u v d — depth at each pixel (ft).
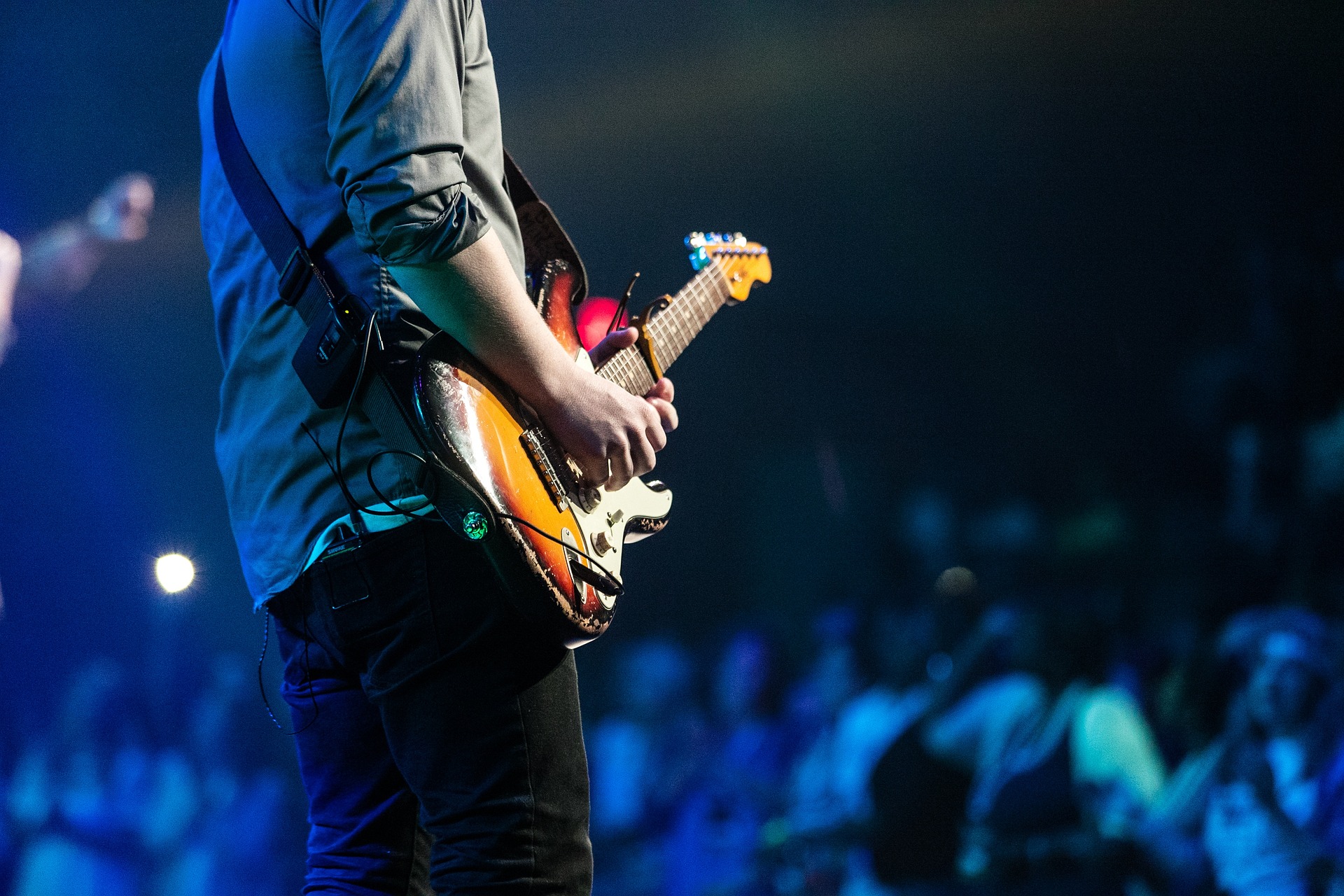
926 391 27.30
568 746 3.59
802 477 26.99
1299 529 21.45
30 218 20.22
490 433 3.44
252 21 3.82
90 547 21.68
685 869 15.93
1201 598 19.99
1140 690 14.07
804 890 14.03
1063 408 26.81
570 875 3.55
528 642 3.52
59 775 17.24
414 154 3.23
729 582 26.66
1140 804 11.25
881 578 26.40
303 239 3.63
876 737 13.39
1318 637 12.19
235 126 3.82
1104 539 25.23
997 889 11.08
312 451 3.62
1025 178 25.21
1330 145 23.65
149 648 21.45
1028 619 11.80
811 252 25.66
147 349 21.67
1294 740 11.34
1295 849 10.87
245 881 16.47
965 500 26.48
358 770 3.99
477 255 3.30
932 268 26.13
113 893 16.66
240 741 17.42
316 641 3.77
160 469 22.04
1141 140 24.54
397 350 3.46
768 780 16.07
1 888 16.71
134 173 20.56
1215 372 24.45
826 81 23.39
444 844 3.53
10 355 20.76
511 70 21.99
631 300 23.90
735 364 27.09
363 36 3.32
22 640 20.99
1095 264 25.89
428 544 3.46
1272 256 24.00
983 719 11.54
